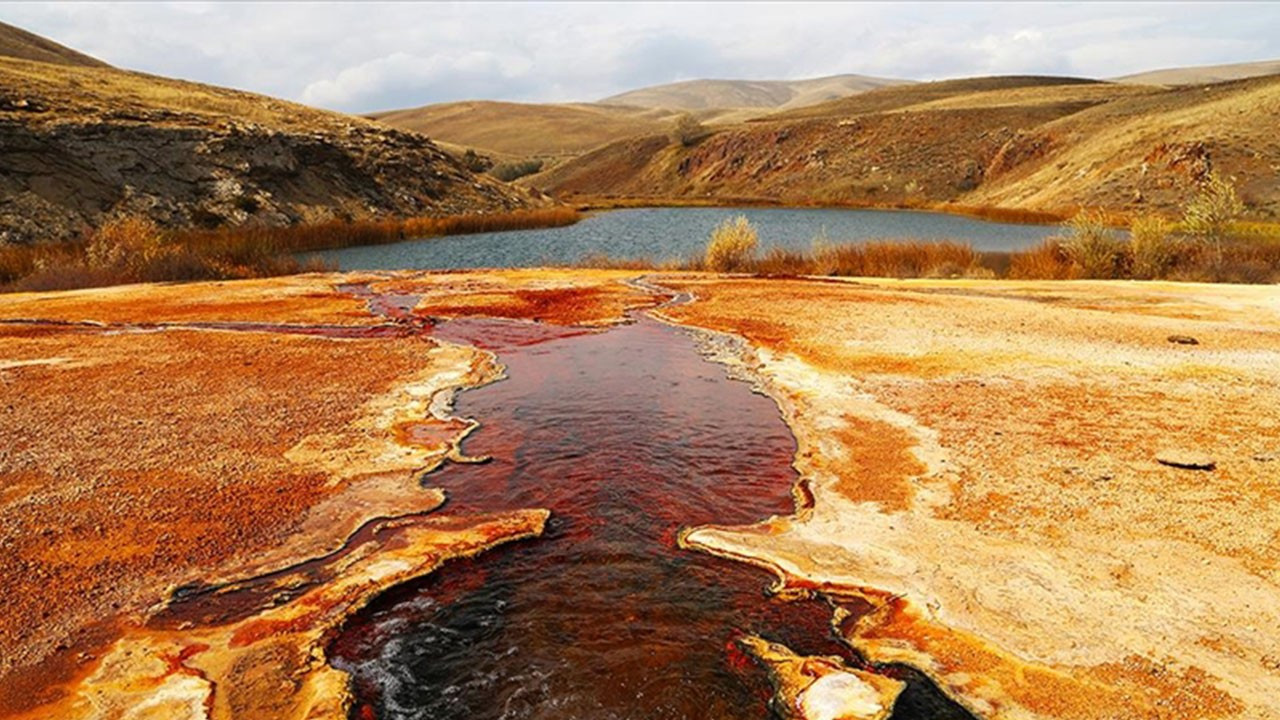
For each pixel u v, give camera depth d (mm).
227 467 7234
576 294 17781
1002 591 5098
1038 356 10961
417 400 9422
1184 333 12383
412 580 5422
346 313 15359
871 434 8070
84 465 7223
